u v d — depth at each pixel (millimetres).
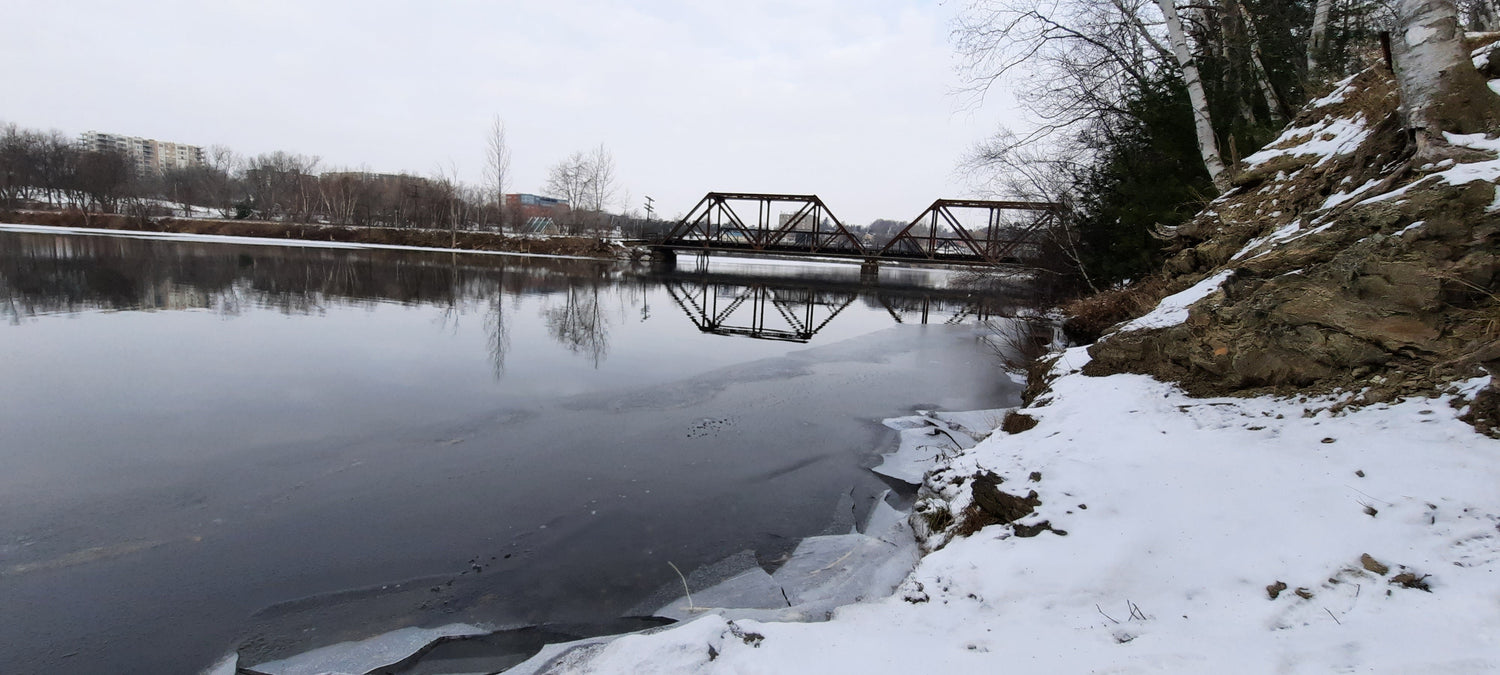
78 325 13234
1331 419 4570
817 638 3506
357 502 6129
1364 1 12609
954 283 38812
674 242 43938
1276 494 3912
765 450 8156
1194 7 13234
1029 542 4223
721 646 3484
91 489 6086
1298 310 5316
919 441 8625
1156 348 6590
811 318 21703
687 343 15570
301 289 20734
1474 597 2686
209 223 54156
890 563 5227
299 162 74688
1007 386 11984
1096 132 18828
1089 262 18812
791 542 5746
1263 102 14938
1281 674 2541
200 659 3926
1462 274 4508
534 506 6238
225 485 6344
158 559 4988
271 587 4699
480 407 9281
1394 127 6121
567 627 4379
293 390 9609
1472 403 3938
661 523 6020
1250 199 8359
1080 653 2992
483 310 18938
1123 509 4250
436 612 4496
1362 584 3008
